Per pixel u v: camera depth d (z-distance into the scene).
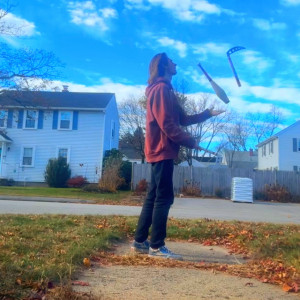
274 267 4.17
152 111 4.38
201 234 6.44
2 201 14.85
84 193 21.08
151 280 3.44
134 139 40.22
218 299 2.98
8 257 3.79
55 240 5.00
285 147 35.56
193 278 3.59
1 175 27.52
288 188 24.44
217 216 11.66
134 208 13.47
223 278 3.66
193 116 4.69
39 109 25.66
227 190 24.27
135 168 24.59
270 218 11.94
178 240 6.20
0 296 2.67
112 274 3.61
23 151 27.77
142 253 4.71
